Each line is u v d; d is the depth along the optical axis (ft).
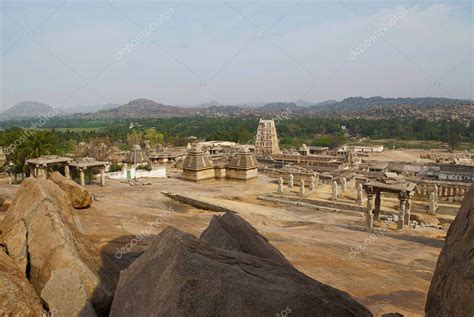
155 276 16.52
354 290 30.32
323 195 133.80
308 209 117.29
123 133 451.12
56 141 143.13
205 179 158.81
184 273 14.80
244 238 27.02
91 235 39.22
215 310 13.80
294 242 48.80
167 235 18.72
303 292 16.16
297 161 238.07
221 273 15.46
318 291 17.48
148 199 106.22
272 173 188.14
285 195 133.18
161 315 13.61
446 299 16.03
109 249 34.73
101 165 122.72
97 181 136.67
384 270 37.68
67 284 19.21
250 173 162.40
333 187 124.98
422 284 33.94
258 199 130.00
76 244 23.77
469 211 17.19
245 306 14.25
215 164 167.63
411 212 113.29
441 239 62.03
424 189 146.72
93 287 20.36
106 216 52.29
